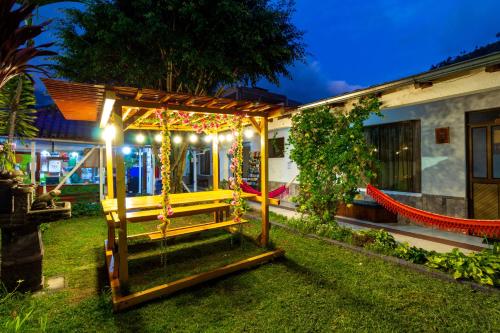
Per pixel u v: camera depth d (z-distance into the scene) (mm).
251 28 6621
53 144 9211
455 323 2539
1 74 2566
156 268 3953
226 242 5129
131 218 4020
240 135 4656
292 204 8852
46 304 2977
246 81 8234
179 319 2711
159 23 5797
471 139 5316
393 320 2617
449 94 3797
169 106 3615
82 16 6223
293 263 4055
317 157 5543
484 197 5121
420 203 5961
